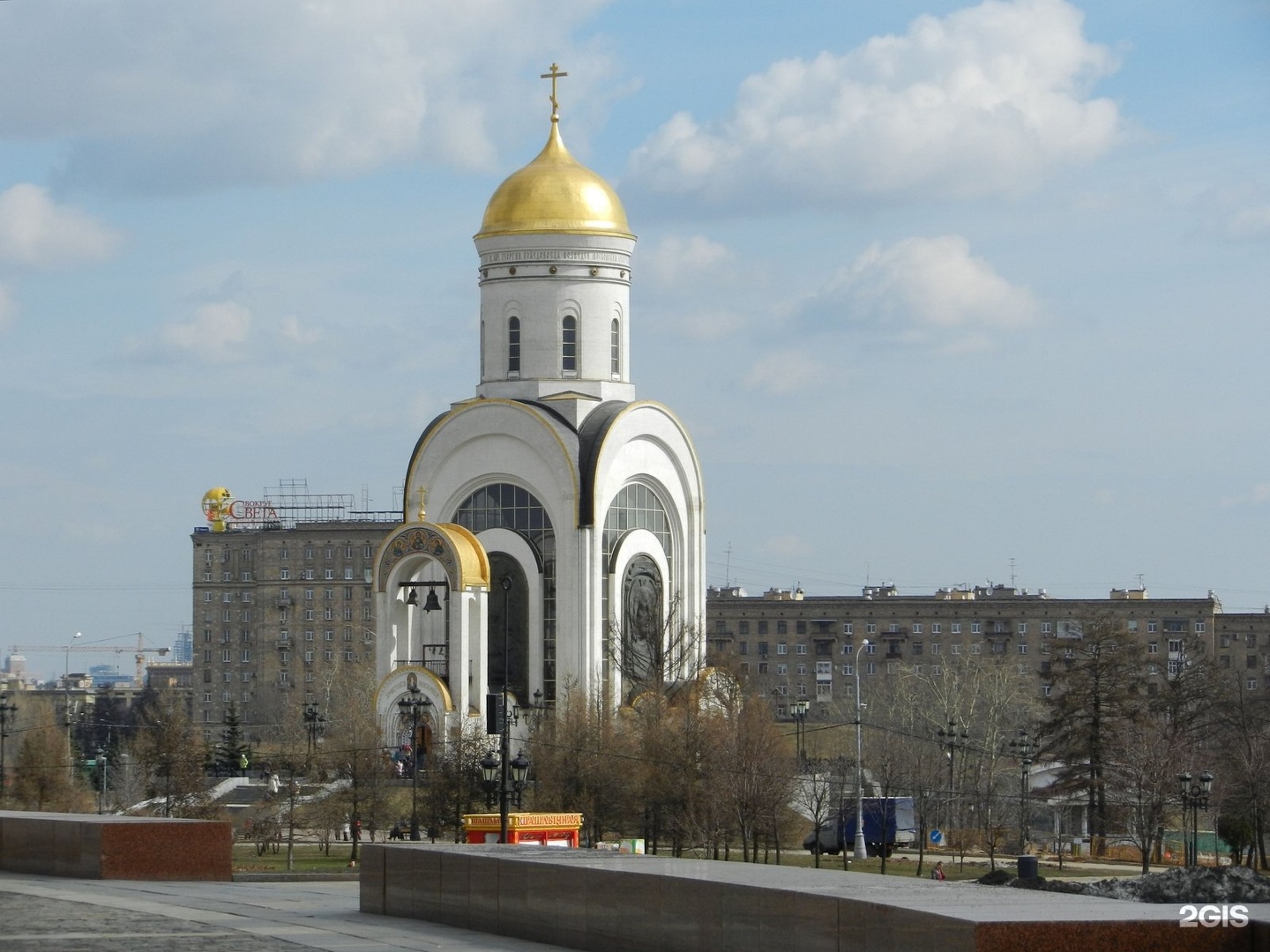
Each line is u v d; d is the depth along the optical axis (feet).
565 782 286.05
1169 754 316.40
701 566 358.64
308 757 313.12
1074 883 134.82
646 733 291.38
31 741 367.25
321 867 248.93
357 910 138.62
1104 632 351.87
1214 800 319.68
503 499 342.44
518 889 124.06
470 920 128.16
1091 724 347.77
